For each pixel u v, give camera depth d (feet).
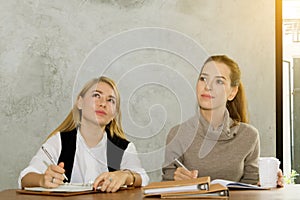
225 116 7.59
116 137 5.35
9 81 11.03
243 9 11.78
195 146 7.43
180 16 11.65
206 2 11.73
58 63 11.19
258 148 7.95
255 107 11.65
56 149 6.97
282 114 11.97
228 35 11.72
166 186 4.69
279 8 12.01
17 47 11.10
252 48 11.75
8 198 4.80
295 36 12.16
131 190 5.69
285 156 11.99
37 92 11.08
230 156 7.63
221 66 7.71
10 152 10.91
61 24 11.27
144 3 11.58
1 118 10.94
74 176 6.60
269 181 6.21
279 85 11.91
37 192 5.22
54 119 11.10
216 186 4.87
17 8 11.18
